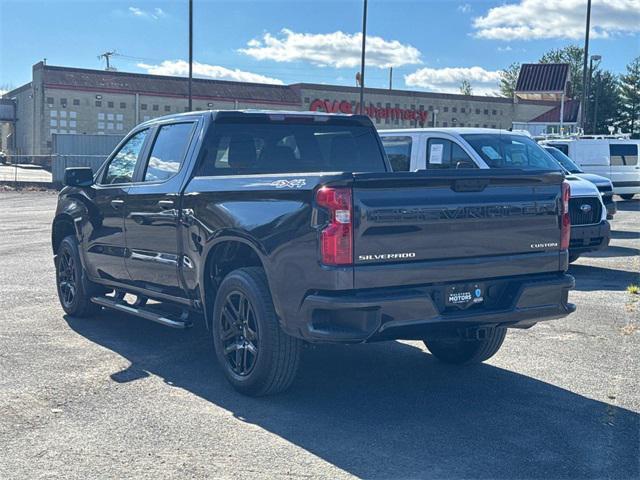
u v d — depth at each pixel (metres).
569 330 8.14
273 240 5.39
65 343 7.40
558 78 51.78
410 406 5.65
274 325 5.54
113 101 51.91
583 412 5.55
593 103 77.50
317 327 5.16
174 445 4.83
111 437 4.95
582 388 6.12
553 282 5.80
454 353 6.73
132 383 6.13
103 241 7.68
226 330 6.00
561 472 4.50
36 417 5.30
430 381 6.29
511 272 5.65
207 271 6.26
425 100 57.09
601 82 78.12
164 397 5.79
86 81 51.53
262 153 6.86
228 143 6.69
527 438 5.03
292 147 7.02
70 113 51.19
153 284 7.05
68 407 5.53
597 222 12.09
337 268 5.00
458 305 5.46
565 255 5.95
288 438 4.98
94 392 5.88
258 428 5.16
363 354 7.14
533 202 5.73
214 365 6.70
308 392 5.97
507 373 6.54
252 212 5.65
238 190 5.81
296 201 5.28
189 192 6.36
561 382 6.29
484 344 6.46
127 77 52.81
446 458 4.68
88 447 4.79
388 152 11.80
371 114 55.53
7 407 5.50
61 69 51.41
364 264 5.06
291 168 6.96
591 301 9.82
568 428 5.22
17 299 9.55
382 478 4.38
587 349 7.35
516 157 11.29
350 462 4.60
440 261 5.32
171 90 53.31
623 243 16.52
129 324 8.27
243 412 5.48
